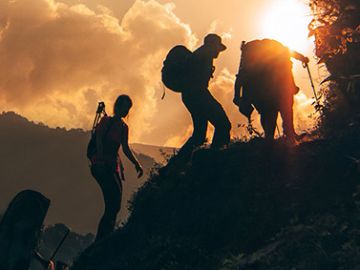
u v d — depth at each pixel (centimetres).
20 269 892
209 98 1033
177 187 929
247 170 836
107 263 929
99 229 1006
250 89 950
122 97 1015
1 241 892
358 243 584
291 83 945
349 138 781
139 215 962
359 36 893
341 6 934
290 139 898
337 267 568
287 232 663
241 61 966
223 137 1014
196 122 1043
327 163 755
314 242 614
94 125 1029
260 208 758
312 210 695
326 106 936
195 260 767
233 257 694
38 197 909
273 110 939
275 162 814
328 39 942
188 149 1028
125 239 949
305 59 960
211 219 812
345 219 633
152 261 822
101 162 993
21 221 897
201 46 1059
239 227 759
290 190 749
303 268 589
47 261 924
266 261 637
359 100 890
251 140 911
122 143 1009
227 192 834
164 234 871
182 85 1049
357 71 913
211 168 887
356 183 696
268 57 945
